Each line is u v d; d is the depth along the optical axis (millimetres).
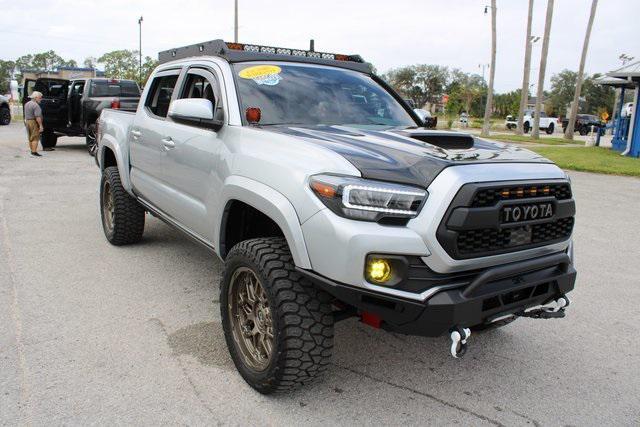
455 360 3742
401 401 3215
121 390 3195
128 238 5930
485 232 2783
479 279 2754
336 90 4320
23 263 5395
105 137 5996
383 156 2930
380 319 2854
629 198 10719
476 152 3143
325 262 2729
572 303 4898
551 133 43625
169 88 4926
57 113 15492
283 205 2912
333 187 2713
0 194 8953
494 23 32094
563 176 3193
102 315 4227
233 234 3680
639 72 19094
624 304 4898
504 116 83438
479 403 3234
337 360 3678
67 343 3744
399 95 4824
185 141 4145
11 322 4039
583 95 93438
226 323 3395
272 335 3014
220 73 4039
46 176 10969
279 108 3904
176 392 3197
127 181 5555
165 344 3785
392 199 2652
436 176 2723
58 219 7285
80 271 5203
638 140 19656
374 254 2635
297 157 3008
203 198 3898
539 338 4160
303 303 2889
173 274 5191
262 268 2961
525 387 3438
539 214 2973
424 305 2650
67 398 3092
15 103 36312
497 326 3223
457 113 65250
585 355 3900
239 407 3078
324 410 3086
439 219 2645
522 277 3004
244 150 3396
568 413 3170
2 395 3096
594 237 7367
